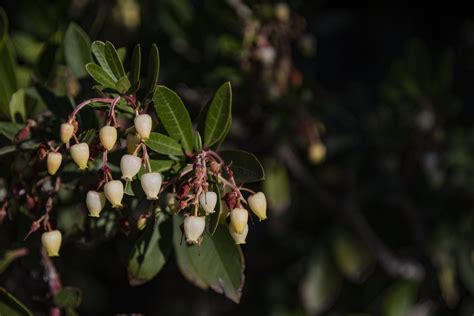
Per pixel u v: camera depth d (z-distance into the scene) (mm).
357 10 1045
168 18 763
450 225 881
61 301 627
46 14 727
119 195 564
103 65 580
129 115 580
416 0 1046
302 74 747
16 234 629
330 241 923
